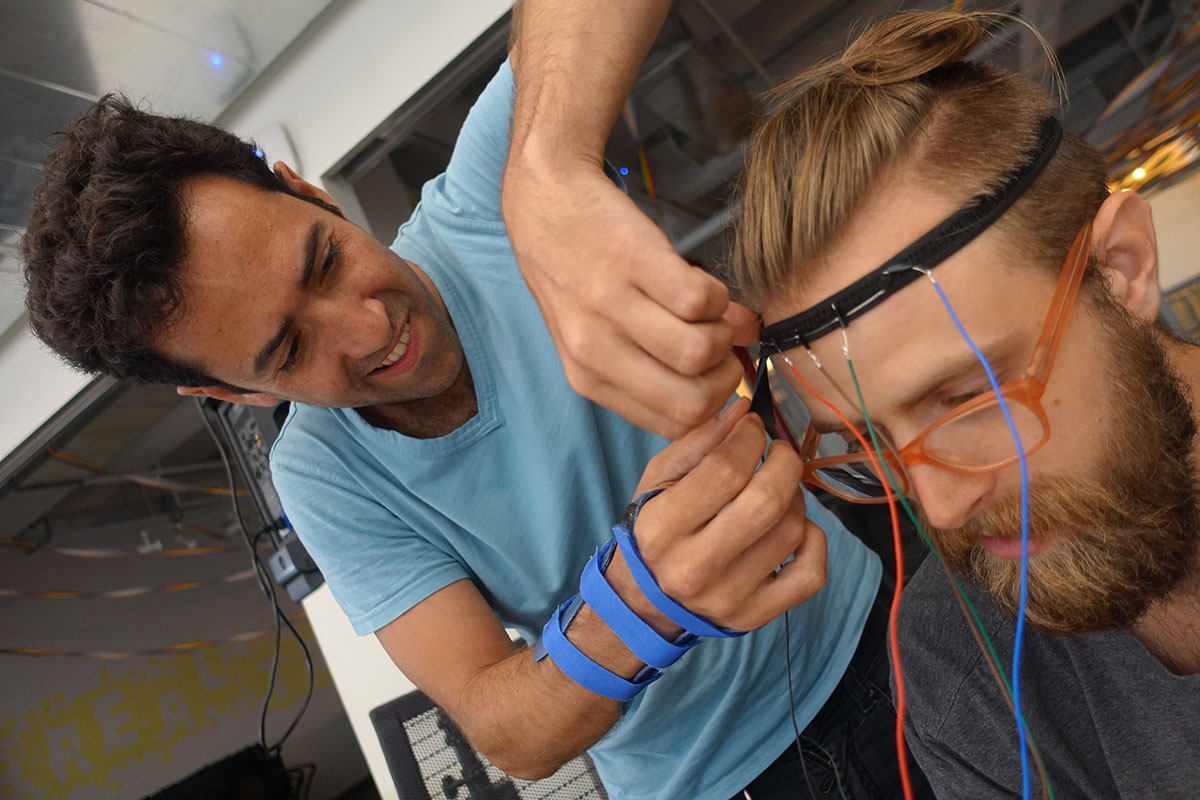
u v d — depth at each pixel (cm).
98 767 366
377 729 123
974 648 77
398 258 89
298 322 78
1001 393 55
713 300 48
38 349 191
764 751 97
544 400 93
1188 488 62
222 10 130
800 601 60
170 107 151
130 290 73
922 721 82
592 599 64
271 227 76
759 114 76
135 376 86
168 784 382
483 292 95
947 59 61
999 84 61
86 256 75
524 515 96
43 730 356
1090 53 152
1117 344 59
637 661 67
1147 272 62
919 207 56
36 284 82
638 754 100
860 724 98
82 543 390
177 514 384
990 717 77
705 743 95
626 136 177
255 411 152
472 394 95
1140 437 59
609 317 50
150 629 407
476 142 95
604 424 98
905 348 56
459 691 84
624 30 69
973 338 55
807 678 98
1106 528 60
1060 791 74
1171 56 146
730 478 55
